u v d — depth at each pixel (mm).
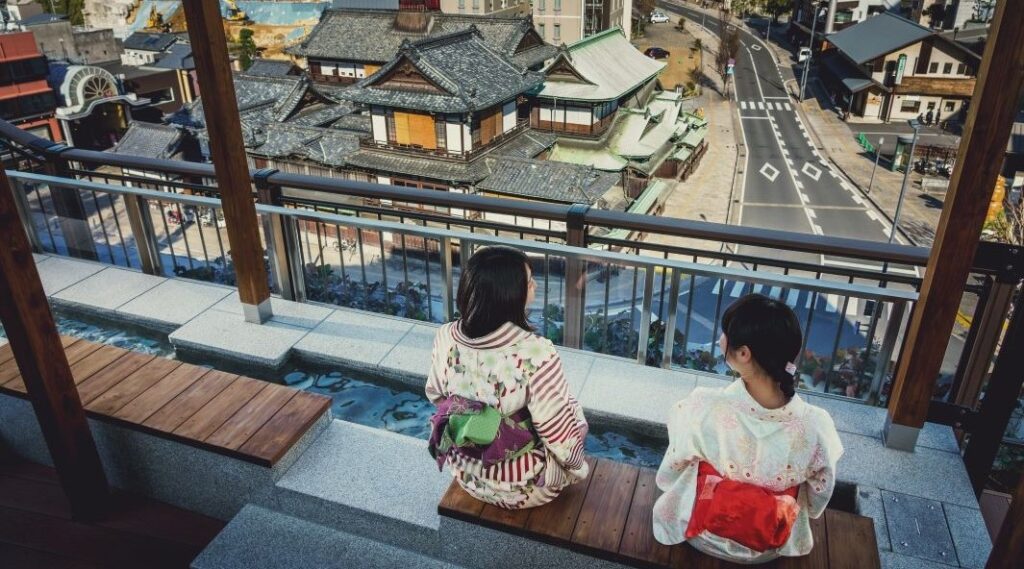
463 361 2057
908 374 2783
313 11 83000
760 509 1857
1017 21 2104
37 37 58719
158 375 3195
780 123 49594
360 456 2906
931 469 2844
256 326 3984
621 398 3350
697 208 35656
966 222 2439
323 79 44594
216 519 2932
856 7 65125
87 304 4242
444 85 26891
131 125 33750
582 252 3439
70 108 47312
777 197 37062
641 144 34500
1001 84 2201
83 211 4699
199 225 4359
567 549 2240
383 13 42938
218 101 3410
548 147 31531
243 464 2738
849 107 51000
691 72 60812
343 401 3541
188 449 2814
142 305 4227
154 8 88938
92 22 92875
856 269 3146
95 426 2977
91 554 2695
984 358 3016
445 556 2549
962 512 2637
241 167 3625
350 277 4160
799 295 3242
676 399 3338
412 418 3426
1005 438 3207
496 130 29719
